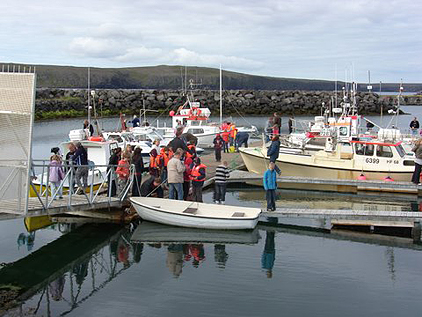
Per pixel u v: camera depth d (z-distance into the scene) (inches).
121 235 519.8
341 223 539.5
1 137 407.5
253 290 371.9
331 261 439.5
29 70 397.4
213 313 332.2
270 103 2573.8
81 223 564.4
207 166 861.8
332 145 825.5
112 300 355.9
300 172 802.2
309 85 5974.4
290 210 560.1
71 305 348.5
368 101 2615.7
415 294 365.4
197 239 501.4
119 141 1030.4
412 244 493.4
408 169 748.0
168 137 1210.0
